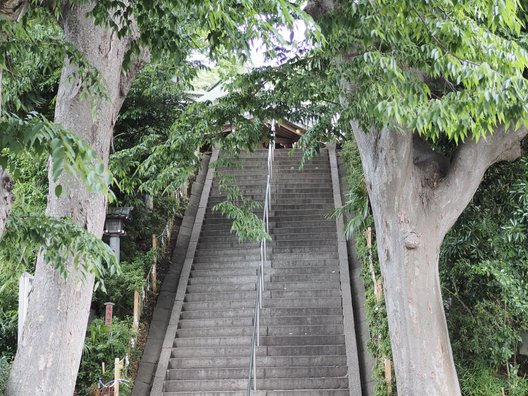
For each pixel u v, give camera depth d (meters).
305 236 13.94
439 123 5.84
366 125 7.30
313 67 7.93
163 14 5.25
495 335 9.03
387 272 7.58
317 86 7.95
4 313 9.87
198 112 9.23
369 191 7.93
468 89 6.03
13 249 5.05
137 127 14.08
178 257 13.63
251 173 17.09
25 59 6.93
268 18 5.71
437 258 7.61
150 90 12.39
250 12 4.88
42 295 6.27
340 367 9.93
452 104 5.99
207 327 11.11
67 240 4.75
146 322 11.51
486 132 7.55
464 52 6.11
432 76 7.12
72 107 6.57
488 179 9.35
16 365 6.15
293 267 12.73
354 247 13.47
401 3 5.90
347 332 10.70
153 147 9.71
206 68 11.47
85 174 3.50
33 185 11.83
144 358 10.57
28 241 4.71
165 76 11.80
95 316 11.41
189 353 10.55
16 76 6.53
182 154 9.35
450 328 9.36
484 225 9.05
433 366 7.20
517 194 8.98
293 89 8.12
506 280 8.34
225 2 4.89
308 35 5.55
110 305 10.51
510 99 5.84
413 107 6.10
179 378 10.04
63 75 6.73
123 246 13.12
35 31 8.06
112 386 9.10
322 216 14.80
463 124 6.00
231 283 12.41
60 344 6.19
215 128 9.27
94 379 9.48
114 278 11.61
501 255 8.92
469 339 9.21
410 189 7.58
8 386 6.07
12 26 4.38
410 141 7.59
